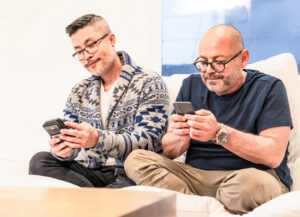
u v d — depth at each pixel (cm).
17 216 54
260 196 138
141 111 191
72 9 271
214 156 171
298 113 187
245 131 168
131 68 201
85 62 199
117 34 266
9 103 269
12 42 275
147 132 184
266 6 256
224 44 166
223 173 164
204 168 171
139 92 194
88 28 197
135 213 58
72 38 200
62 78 268
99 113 199
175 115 158
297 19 253
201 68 170
